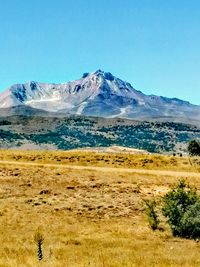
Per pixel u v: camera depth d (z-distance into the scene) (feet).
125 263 70.38
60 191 151.43
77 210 126.11
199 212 100.89
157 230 106.42
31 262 67.87
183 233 100.58
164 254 80.53
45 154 267.59
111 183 168.35
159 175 192.24
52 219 113.91
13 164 212.43
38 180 169.07
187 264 71.36
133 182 171.73
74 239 91.71
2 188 151.53
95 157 258.57
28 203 132.16
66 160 252.01
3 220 108.78
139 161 249.96
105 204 134.62
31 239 88.99
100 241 91.56
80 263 69.31
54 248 81.30
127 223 113.70
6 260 69.10
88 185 163.32
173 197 104.78
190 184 172.14
